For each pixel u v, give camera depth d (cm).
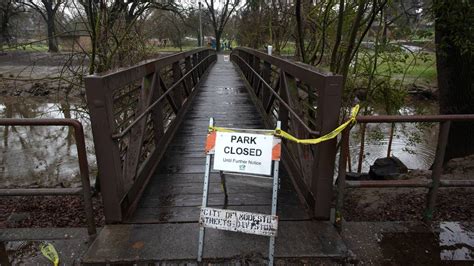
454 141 538
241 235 260
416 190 384
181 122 631
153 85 404
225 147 230
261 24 1096
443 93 538
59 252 249
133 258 236
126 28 503
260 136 228
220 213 228
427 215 285
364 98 711
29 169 769
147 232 265
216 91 990
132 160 323
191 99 838
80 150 249
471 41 431
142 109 352
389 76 638
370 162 793
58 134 1023
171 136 535
